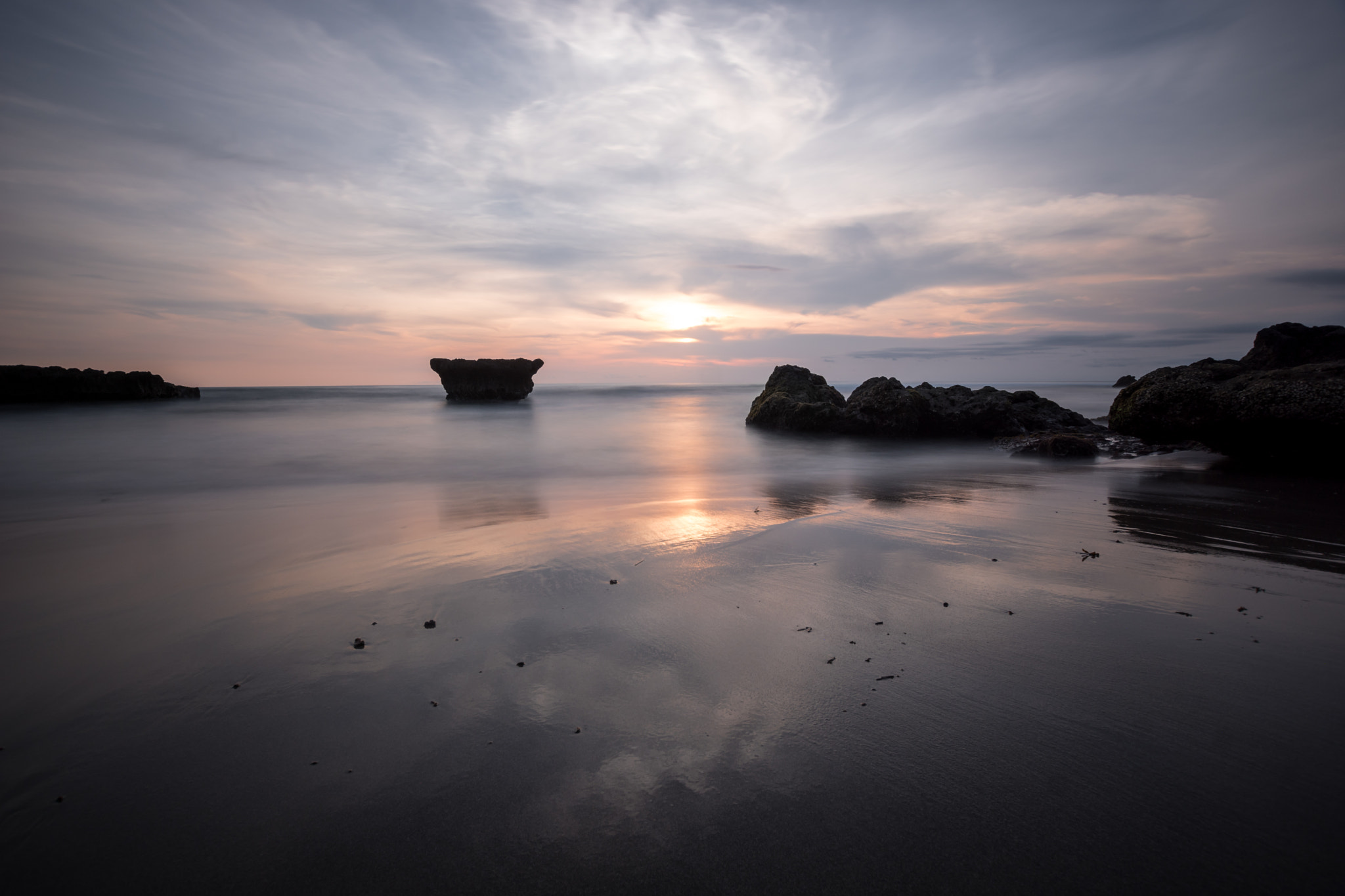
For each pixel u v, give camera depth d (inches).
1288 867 102.1
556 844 110.0
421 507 434.6
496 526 366.0
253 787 125.4
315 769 131.0
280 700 159.9
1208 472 571.8
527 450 828.6
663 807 118.8
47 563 286.5
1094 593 236.7
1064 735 140.9
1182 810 116.0
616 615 217.2
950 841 109.3
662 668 176.2
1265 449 619.2
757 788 123.8
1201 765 129.4
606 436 1019.3
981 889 99.1
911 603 227.6
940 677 169.3
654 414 1581.0
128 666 180.4
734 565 277.0
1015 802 118.9
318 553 304.8
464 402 2253.9
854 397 1169.4
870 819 115.0
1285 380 609.0
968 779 126.0
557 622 210.8
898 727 144.9
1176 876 100.7
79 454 743.1
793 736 141.6
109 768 132.2
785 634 199.5
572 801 120.6
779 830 112.6
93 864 106.1
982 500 444.8
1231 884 99.1
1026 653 183.9
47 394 1747.0
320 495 488.4
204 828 114.2
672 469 657.0
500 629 205.5
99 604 231.6
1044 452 748.6
